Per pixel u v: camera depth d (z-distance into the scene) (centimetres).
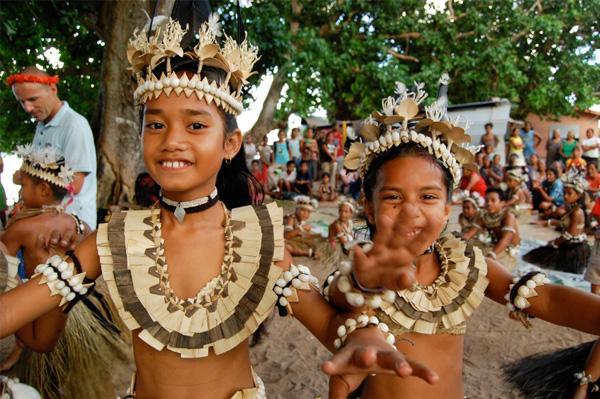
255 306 126
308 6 1194
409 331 145
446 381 148
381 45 1173
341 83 1294
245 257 129
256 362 303
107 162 661
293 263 136
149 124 125
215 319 124
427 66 1207
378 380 150
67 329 204
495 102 1195
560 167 918
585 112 1539
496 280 157
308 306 130
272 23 870
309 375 285
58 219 258
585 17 1382
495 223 489
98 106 693
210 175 128
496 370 289
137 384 134
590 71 1427
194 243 130
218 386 130
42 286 124
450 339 150
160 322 122
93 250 132
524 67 1407
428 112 151
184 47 139
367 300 107
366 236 192
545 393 167
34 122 991
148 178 447
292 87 1031
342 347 115
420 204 140
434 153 144
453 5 1351
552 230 760
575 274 509
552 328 355
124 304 123
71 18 679
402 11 1320
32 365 202
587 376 149
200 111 124
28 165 263
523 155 1135
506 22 1327
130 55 135
